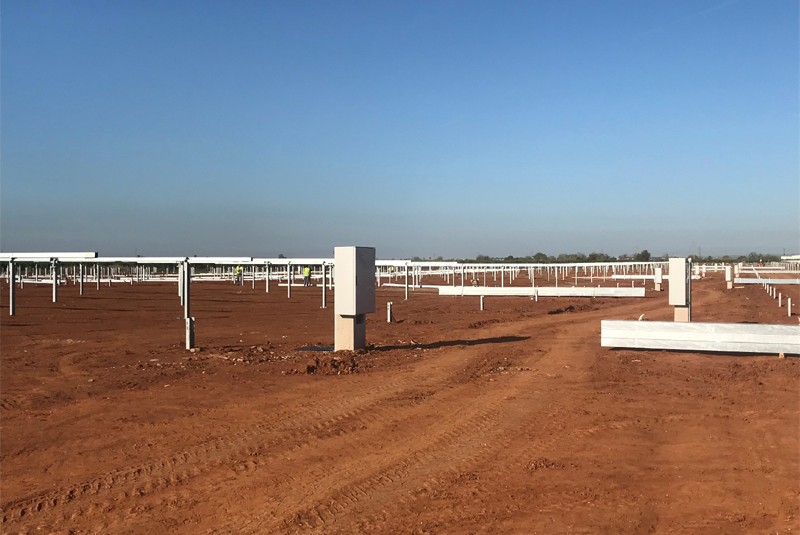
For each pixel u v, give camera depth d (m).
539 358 14.96
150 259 23.30
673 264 18.62
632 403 10.27
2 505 5.94
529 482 6.64
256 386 11.52
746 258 136.50
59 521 5.59
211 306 31.39
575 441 8.17
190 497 6.18
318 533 5.37
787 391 10.94
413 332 20.61
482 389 11.41
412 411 9.77
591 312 28.56
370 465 7.20
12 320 23.36
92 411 9.58
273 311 28.91
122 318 24.77
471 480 6.70
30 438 8.13
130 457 7.39
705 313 26.72
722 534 5.36
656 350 16.02
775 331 14.55
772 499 6.09
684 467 7.10
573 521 5.63
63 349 16.08
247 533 5.37
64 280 63.06
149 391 11.02
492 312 28.64
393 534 5.36
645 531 5.43
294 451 7.71
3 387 11.28
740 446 7.86
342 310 15.51
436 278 72.88
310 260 36.03
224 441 8.08
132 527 5.48
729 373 12.69
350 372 13.01
